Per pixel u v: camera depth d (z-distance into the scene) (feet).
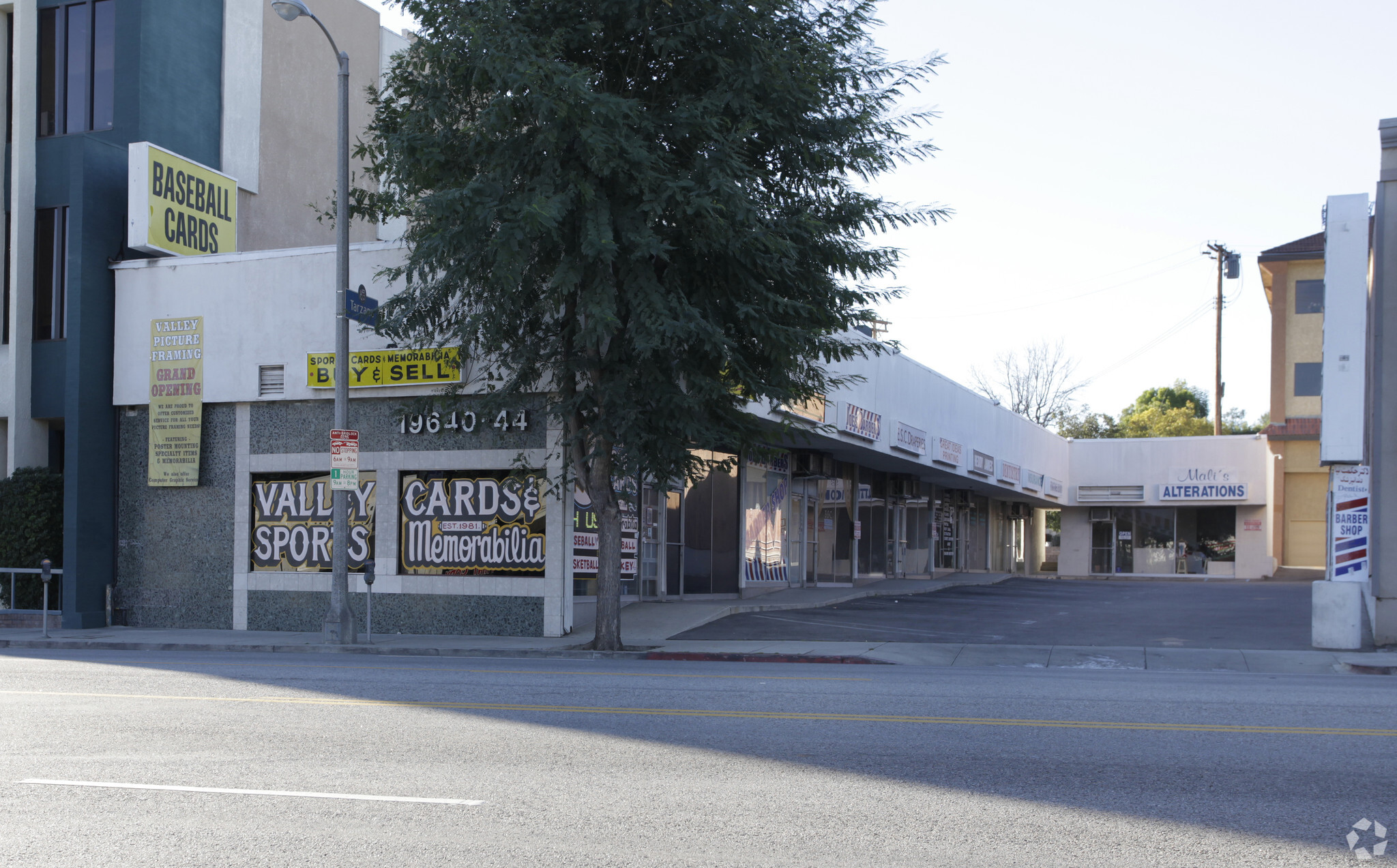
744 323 54.39
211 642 60.80
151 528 72.02
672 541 80.69
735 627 67.46
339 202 60.75
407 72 56.49
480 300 56.08
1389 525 57.11
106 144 73.46
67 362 71.26
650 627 65.62
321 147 97.55
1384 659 50.78
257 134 89.71
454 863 18.04
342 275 60.44
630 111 50.11
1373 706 34.14
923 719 31.24
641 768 24.90
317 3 97.55
